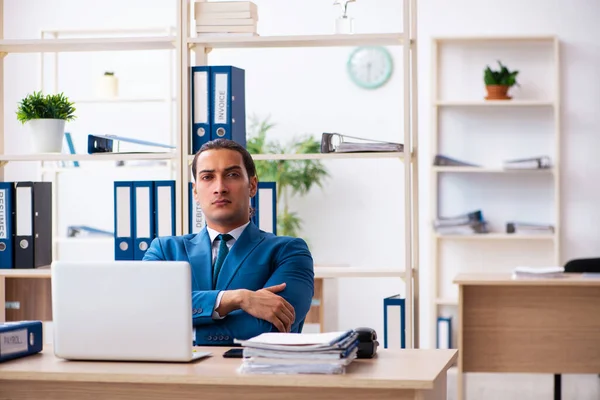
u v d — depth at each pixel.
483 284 5.02
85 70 7.13
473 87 6.88
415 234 3.88
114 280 2.40
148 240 3.87
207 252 3.10
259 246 3.10
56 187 7.05
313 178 6.75
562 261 6.83
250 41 3.87
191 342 2.39
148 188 3.87
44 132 4.04
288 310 2.85
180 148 3.87
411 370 2.27
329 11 7.01
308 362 2.20
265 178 6.66
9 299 5.67
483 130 6.84
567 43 6.80
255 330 2.82
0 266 3.95
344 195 7.03
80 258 7.21
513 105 6.74
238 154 3.10
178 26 3.88
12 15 7.20
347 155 3.77
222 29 3.90
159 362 2.42
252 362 2.23
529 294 5.10
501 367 5.11
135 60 7.09
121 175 7.14
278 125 7.05
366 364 2.37
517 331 5.11
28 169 7.08
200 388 2.29
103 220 7.16
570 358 5.08
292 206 7.07
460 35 6.70
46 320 5.64
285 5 7.03
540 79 6.81
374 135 6.99
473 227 6.58
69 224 7.19
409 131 3.78
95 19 7.16
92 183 7.16
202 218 3.85
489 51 6.85
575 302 5.07
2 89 4.18
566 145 6.81
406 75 3.76
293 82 7.04
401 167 6.97
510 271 6.86
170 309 2.38
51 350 2.68
